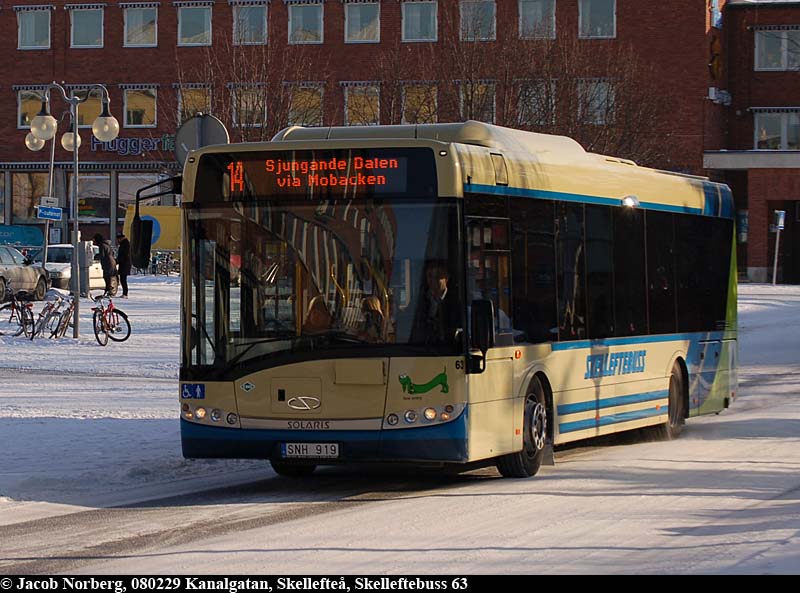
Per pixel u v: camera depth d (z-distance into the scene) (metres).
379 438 15.43
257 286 15.83
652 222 21.30
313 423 15.55
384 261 15.62
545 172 17.94
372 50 89.56
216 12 92.19
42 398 26.64
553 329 17.94
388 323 15.55
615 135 56.50
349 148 15.78
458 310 15.52
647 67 62.12
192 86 72.75
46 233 62.75
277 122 64.25
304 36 90.38
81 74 94.56
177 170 77.38
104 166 94.31
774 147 92.81
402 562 11.59
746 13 92.38
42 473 17.59
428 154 15.65
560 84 55.28
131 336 41.97
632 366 20.33
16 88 95.06
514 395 16.80
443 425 15.40
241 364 15.77
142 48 93.56
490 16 60.22
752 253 88.25
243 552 12.12
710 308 23.52
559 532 13.16
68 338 41.06
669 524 13.59
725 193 24.42
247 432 15.72
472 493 16.03
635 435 21.83
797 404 27.12
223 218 16.03
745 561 11.52
